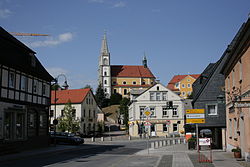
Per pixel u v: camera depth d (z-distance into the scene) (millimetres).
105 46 138750
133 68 143875
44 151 27547
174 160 20297
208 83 31906
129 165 17578
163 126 66562
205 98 31672
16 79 27297
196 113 23375
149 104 67188
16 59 27391
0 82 24469
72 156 24062
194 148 30719
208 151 28141
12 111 26375
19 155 23359
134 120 66688
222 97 27141
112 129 91562
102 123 81000
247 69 17500
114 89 137875
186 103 51125
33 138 30609
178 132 66188
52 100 68750
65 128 56844
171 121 66688
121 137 63469
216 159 20172
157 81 68125
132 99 68938
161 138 59688
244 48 17812
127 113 81062
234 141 23531
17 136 27609
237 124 21641
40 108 32594
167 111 67125
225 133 30250
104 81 137125
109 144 42406
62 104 67125
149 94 67375
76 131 57781
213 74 31984
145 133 64812
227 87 26281
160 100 67188
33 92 30891
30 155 23828
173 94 67438
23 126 28609
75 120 59469
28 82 29797
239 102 14555
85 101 68750
